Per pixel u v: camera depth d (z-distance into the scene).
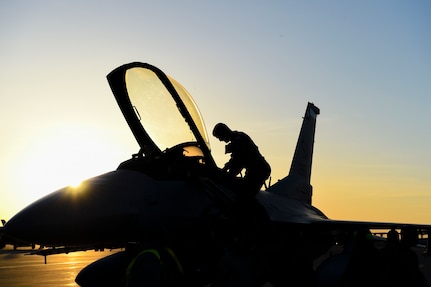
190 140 10.30
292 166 17.28
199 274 8.42
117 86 10.21
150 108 10.27
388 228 12.88
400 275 9.11
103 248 9.87
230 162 9.90
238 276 8.51
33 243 8.40
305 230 12.30
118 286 10.12
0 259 41.84
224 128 10.09
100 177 9.21
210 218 9.09
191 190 9.42
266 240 9.35
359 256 9.04
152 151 9.88
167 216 8.84
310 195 18.03
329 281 9.63
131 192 8.86
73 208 8.32
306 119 18.48
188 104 10.58
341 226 12.40
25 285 19.02
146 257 6.92
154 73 9.97
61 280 21.22
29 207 8.47
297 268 9.60
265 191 14.05
